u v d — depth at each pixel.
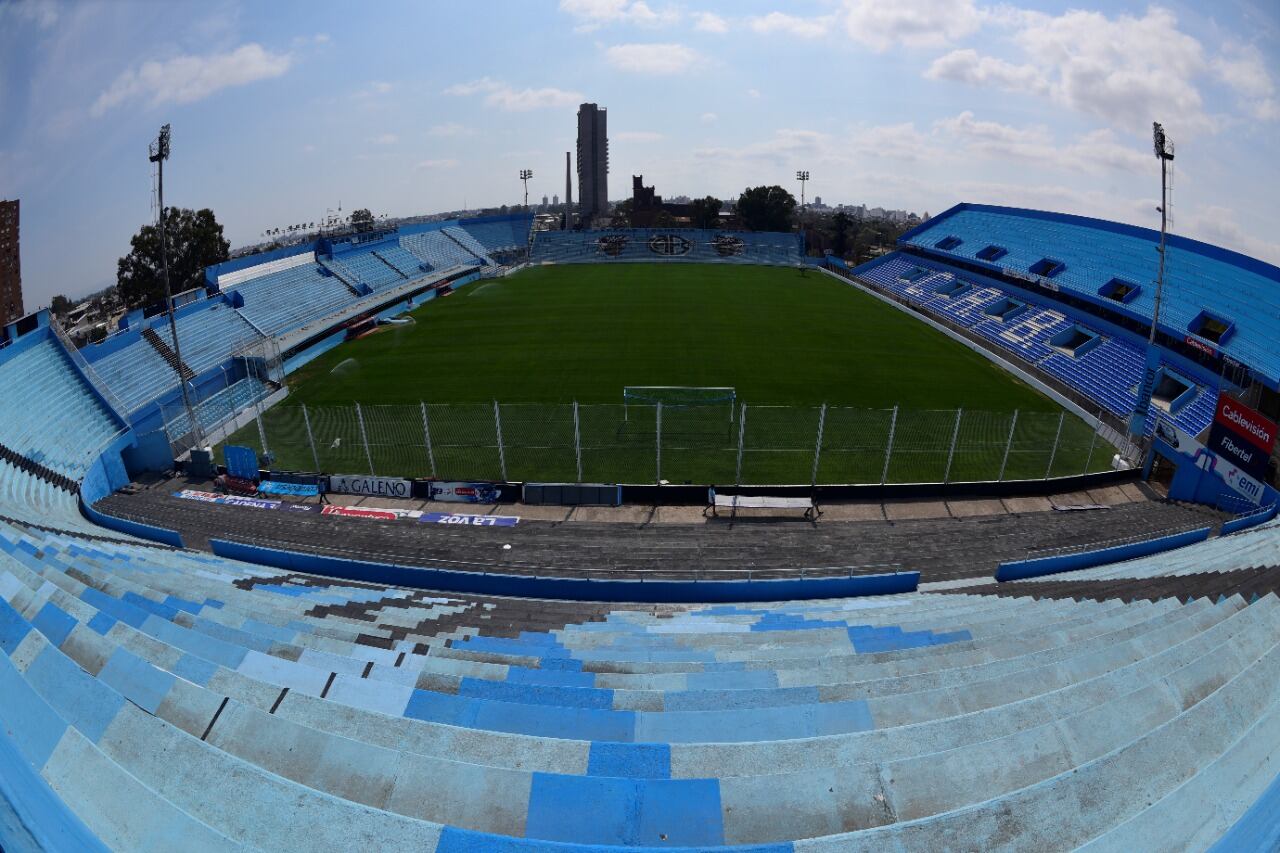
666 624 15.77
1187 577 16.66
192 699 8.71
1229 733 7.71
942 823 6.39
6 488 24.95
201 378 40.97
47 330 34.72
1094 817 6.65
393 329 58.38
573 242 107.19
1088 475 29.36
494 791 7.42
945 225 84.12
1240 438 26.45
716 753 8.30
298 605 15.47
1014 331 54.94
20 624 9.12
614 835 7.11
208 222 66.81
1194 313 42.44
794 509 27.39
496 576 19.88
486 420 35.72
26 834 5.50
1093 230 62.41
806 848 6.13
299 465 30.86
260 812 6.62
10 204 75.62
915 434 34.34
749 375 44.97
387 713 9.45
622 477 29.56
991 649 12.20
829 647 13.33
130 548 19.84
